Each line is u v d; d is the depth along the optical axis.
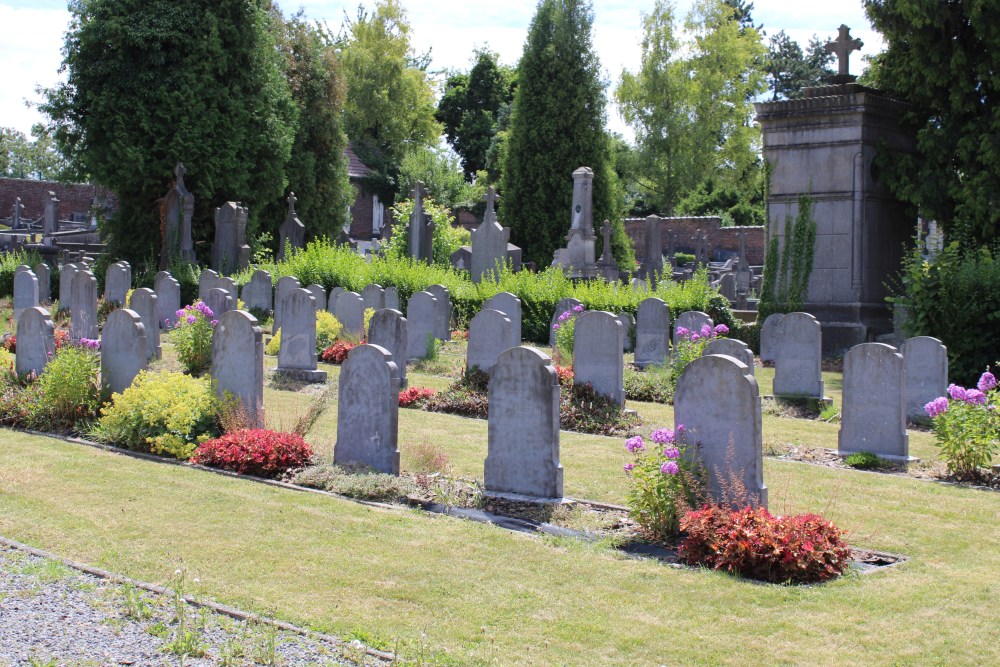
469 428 14.71
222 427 12.58
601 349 16.05
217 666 5.96
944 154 26.67
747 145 68.12
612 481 11.30
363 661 6.09
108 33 35.84
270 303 28.67
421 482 10.58
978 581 7.93
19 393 14.66
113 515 9.34
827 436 15.00
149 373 13.43
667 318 22.41
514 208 49.91
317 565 8.01
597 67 49.50
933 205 26.75
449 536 8.94
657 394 18.03
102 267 37.56
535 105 49.34
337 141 49.97
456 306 28.56
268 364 19.88
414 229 37.44
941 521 10.00
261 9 40.00
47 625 6.55
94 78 36.47
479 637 6.58
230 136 38.31
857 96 26.62
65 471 11.10
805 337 17.75
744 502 9.16
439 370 20.53
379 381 11.16
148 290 20.42
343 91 50.44
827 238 27.53
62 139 37.38
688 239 62.34
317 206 49.34
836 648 6.47
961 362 20.12
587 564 8.19
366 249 50.16
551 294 27.62
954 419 12.20
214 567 7.90
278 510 9.67
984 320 19.88
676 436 9.53
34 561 7.89
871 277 27.45
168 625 6.62
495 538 8.91
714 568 8.11
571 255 37.38
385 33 74.38
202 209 38.69
